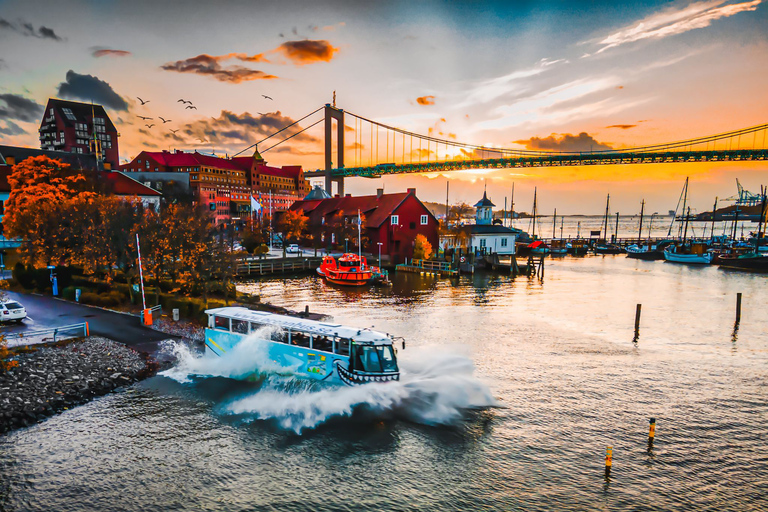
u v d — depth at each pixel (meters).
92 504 15.29
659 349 33.53
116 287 43.06
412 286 65.25
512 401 23.53
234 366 26.44
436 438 19.70
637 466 17.70
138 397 23.36
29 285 46.50
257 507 15.25
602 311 47.91
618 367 29.17
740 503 15.64
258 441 19.34
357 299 54.03
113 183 81.88
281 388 24.72
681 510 15.24
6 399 21.42
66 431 19.84
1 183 65.81
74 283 45.97
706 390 25.42
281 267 77.25
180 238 39.28
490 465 17.72
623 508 15.30
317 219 107.31
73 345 29.03
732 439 19.89
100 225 43.72
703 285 68.44
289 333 25.06
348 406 22.19
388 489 16.22
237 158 188.00
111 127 176.50
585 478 16.92
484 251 93.50
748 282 71.94
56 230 44.28
